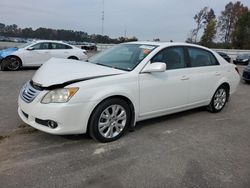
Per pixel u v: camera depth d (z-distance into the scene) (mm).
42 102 3754
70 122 3773
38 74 4184
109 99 4059
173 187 3102
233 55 36125
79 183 3084
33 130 4520
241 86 10570
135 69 4410
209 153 4020
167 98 4871
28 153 3725
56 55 13086
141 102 4473
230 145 4371
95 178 3195
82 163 3523
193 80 5305
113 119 4188
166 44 5016
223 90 6215
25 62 12320
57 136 4312
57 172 3285
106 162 3578
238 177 3383
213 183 3221
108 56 5098
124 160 3654
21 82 9070
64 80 3791
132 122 4484
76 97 3736
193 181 3238
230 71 6297
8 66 11977
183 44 5320
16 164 3420
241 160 3854
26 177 3150
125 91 4180
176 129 4953
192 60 5402
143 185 3109
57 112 3678
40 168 3354
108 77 4078
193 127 5125
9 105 6035
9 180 3076
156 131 4789
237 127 5293
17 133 4398
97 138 4074
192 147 4199
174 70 4953
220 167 3609
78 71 4094
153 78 4578
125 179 3207
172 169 3484
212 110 6125
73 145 4027
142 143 4230
